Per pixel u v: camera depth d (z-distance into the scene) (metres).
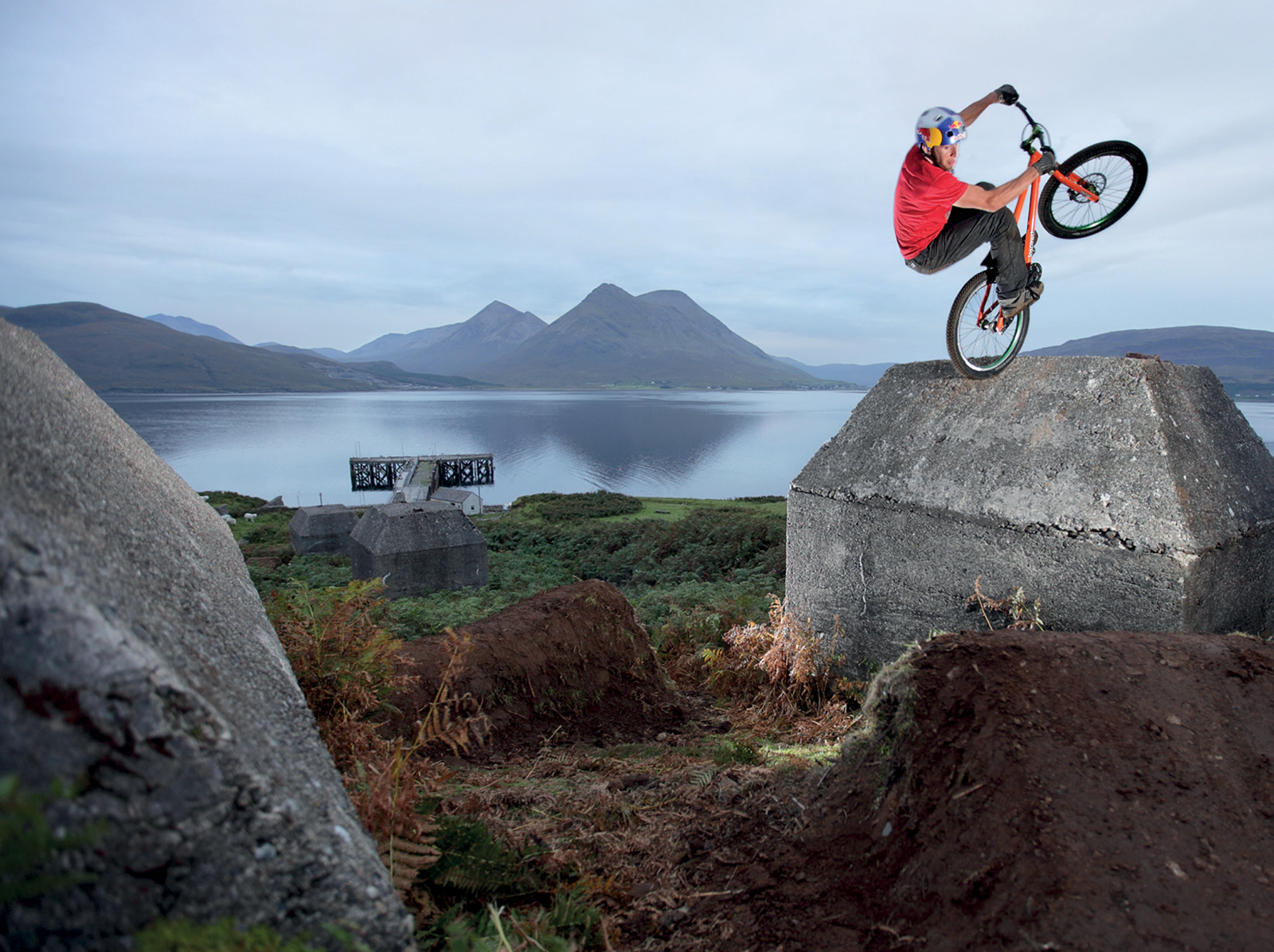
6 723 1.00
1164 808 1.94
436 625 7.05
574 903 2.09
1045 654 2.54
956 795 2.07
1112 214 4.28
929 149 3.85
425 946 1.80
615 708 5.12
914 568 4.89
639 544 21.28
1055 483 4.18
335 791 1.61
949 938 1.70
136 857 1.07
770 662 5.66
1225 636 2.78
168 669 1.15
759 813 2.70
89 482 1.67
